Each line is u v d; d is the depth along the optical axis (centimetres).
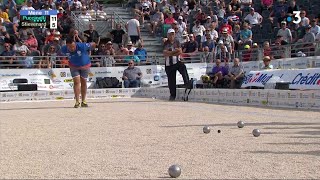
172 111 1305
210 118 1081
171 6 3169
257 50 2164
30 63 2342
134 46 2730
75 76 1528
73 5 3052
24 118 1162
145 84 2433
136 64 2506
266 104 1508
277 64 1969
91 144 707
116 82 2398
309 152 604
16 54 2381
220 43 2345
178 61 1877
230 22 2716
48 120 1093
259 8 2869
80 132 853
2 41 2523
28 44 2498
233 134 788
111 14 3111
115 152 631
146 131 851
